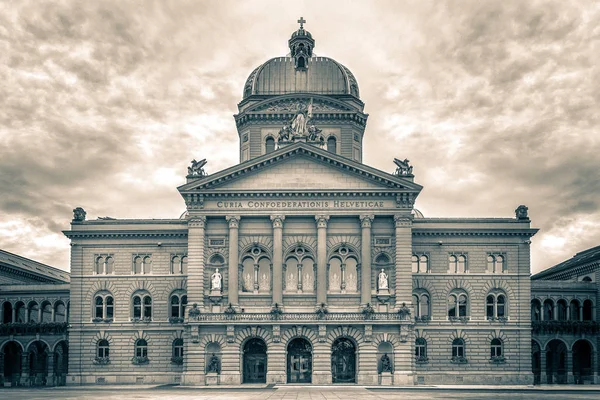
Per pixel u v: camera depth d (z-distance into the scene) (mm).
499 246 88312
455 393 64062
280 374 77562
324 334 77938
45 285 94812
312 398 55469
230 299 79875
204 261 81062
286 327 78500
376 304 80000
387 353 78562
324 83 98562
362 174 81375
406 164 82562
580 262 99875
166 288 88000
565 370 92625
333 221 82125
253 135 95625
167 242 88812
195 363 78125
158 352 86875
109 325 87312
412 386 76562
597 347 92375
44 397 57500
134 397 56969
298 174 81812
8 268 101750
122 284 88188
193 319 78500
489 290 87562
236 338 78500
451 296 87750
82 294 88125
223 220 82250
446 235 88375
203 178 81125
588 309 95312
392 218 81812
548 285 94500
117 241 88938
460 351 86625
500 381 85375
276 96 96188
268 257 81812
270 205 81438
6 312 95375
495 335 86500
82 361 86812
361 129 97438
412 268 87938
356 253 81500
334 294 80688
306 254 81750
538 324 91438
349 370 79500
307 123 87688
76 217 89438
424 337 86438
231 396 58312
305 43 100062
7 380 95438
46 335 91812
